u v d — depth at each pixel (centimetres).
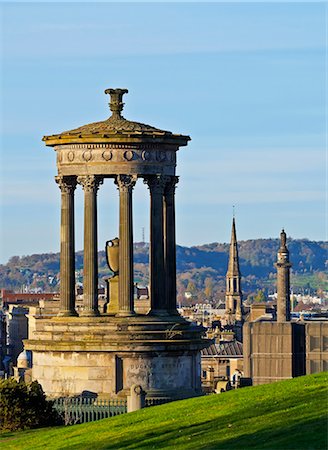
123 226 14262
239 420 11906
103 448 12025
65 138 14325
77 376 14175
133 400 13700
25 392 13938
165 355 14175
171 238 14488
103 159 14250
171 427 12169
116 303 14550
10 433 13712
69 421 13988
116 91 14712
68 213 14438
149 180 14338
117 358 14100
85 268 14312
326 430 11119
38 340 14300
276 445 10969
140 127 14462
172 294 14500
